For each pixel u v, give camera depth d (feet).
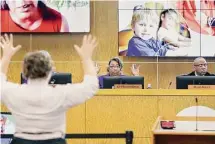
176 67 35.32
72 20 34.94
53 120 11.47
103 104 21.31
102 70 35.45
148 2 34.68
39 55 11.78
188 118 19.43
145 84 35.40
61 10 34.91
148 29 34.71
